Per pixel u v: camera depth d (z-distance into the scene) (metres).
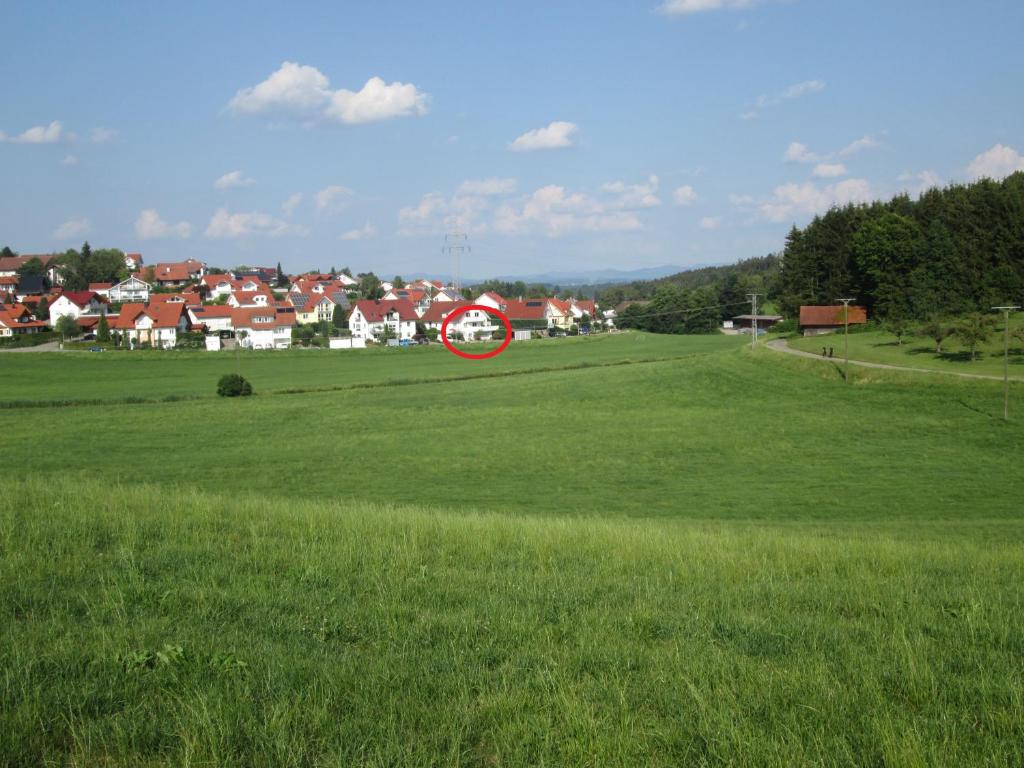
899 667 6.38
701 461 40.50
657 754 4.99
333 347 120.69
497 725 5.30
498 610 7.82
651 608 8.04
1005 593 9.33
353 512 14.34
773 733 5.15
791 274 126.50
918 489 32.69
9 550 9.50
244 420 54.25
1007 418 44.12
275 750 4.82
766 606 8.52
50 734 5.02
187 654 6.18
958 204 105.44
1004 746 4.98
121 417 55.03
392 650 6.61
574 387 67.75
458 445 45.62
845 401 53.53
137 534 10.58
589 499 31.97
